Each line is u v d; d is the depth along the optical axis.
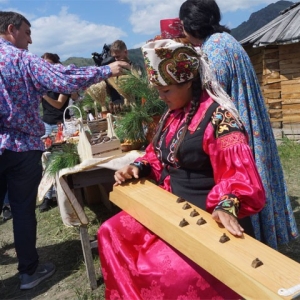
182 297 1.91
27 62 3.10
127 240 2.13
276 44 7.68
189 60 1.95
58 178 3.12
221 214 1.72
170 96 2.03
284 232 2.95
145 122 3.16
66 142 3.95
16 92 3.12
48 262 3.71
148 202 2.05
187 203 1.97
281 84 8.13
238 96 2.71
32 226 3.41
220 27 2.76
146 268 1.97
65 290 3.35
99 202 5.27
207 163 2.03
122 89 3.25
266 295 1.35
